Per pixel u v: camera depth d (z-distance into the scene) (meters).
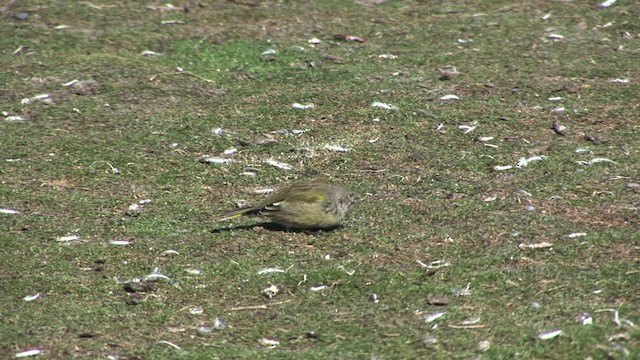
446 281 10.78
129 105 15.73
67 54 17.52
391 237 11.81
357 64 17.14
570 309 10.05
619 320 9.77
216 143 14.48
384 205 12.61
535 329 9.73
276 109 15.52
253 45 17.81
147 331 10.05
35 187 13.25
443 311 10.20
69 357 9.55
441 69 16.91
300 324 10.11
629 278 10.61
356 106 15.59
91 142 14.54
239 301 10.59
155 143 14.50
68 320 10.24
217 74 16.81
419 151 14.15
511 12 19.23
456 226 12.02
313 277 10.97
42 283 10.95
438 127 14.89
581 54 17.48
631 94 15.91
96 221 12.36
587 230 11.80
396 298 10.52
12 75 16.72
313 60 17.27
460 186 13.10
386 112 15.38
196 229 12.14
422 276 10.91
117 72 16.80
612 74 16.67
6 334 9.96
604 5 19.39
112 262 11.37
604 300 10.20
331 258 11.38
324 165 13.80
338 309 10.38
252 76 16.73
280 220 11.91
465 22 18.81
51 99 15.91
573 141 14.41
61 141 14.57
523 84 16.30
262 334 9.95
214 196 13.01
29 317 10.29
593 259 11.08
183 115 15.39
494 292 10.52
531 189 12.96
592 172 13.41
